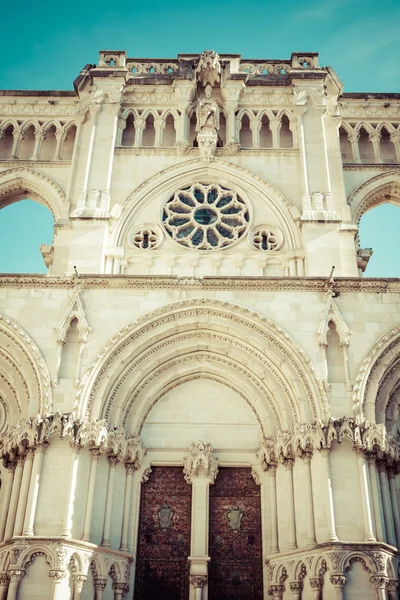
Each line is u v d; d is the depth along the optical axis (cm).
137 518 2511
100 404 2475
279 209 3212
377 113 3641
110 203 3209
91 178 3231
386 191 3497
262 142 3491
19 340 2558
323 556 2158
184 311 2645
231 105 3472
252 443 2639
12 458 2405
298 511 2348
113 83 3503
